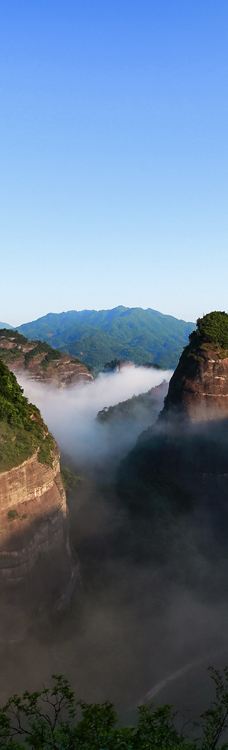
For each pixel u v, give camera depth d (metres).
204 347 68.31
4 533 39.28
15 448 43.06
